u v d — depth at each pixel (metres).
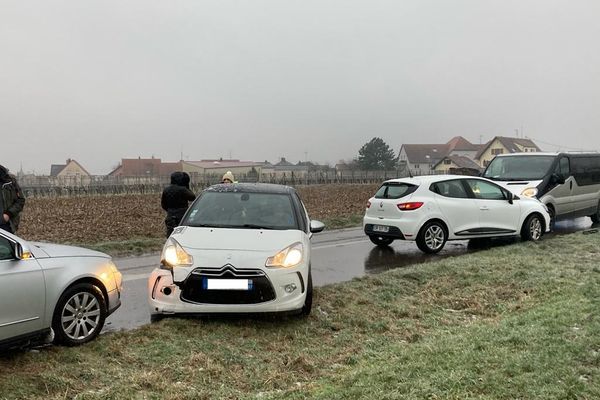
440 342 4.98
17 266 4.74
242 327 5.75
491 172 14.54
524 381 3.85
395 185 11.33
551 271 8.23
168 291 5.80
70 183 54.56
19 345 4.82
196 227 6.54
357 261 10.29
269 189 7.48
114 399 3.98
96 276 5.50
